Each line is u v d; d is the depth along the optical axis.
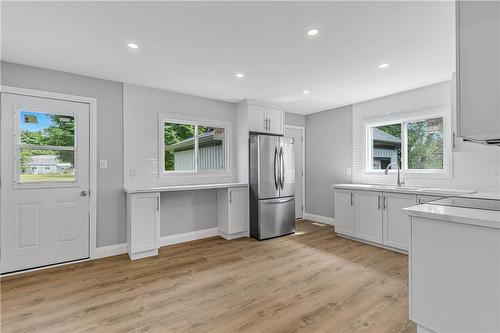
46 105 2.87
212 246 3.60
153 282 2.46
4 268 2.62
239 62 2.72
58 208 2.91
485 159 3.02
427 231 1.43
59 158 2.93
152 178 3.58
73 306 2.04
